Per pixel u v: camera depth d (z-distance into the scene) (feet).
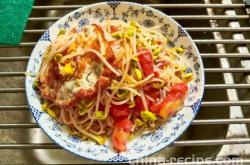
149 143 1.34
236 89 1.58
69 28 1.58
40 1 2.02
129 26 1.55
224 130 1.49
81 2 2.19
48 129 1.35
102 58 1.35
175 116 1.39
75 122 1.39
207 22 1.81
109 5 1.61
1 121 1.82
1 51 1.95
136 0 2.15
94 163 1.52
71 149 1.30
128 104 1.37
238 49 1.66
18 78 1.93
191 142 1.39
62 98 1.36
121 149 1.31
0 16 1.73
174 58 1.53
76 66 1.36
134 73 1.39
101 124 1.38
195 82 1.46
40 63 1.50
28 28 1.90
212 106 1.55
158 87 1.41
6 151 1.71
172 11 2.04
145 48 1.44
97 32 1.48
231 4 1.79
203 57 1.62
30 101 1.39
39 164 1.70
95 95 1.36
